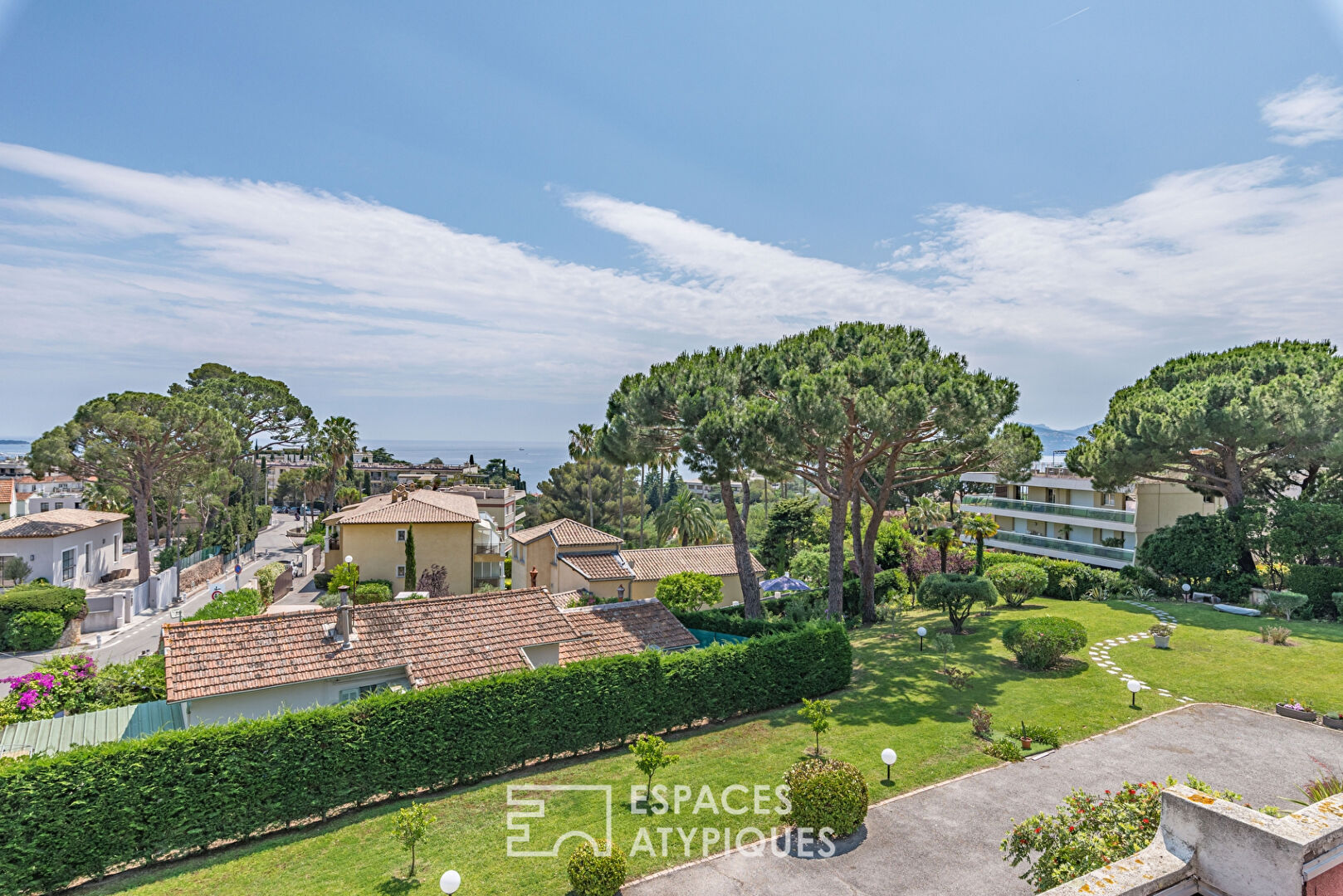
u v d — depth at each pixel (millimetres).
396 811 15477
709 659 20406
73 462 49844
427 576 49500
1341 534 29828
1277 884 4324
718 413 26781
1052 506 51938
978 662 24844
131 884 13016
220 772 14180
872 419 25016
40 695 19641
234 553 65125
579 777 16984
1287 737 17547
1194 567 33062
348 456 82812
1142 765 16172
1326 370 32750
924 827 13891
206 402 73375
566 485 90188
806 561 46938
